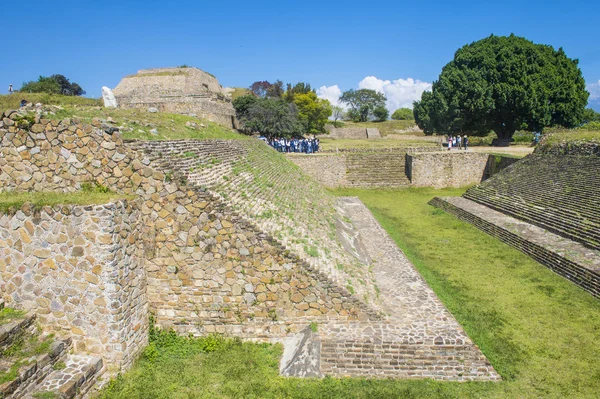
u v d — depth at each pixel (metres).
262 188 14.69
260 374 8.88
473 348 9.38
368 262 14.57
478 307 11.74
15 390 7.12
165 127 14.94
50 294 8.66
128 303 9.05
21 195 9.42
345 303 10.12
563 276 13.59
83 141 9.79
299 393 8.34
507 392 8.33
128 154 9.72
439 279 13.86
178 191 9.77
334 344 9.45
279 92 70.50
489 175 32.91
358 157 36.81
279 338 9.99
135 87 40.50
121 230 8.77
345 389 8.45
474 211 22.17
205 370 8.96
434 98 43.66
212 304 10.05
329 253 12.31
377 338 9.57
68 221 8.35
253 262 9.94
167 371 8.90
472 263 15.34
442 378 8.77
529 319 11.00
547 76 38.91
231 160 15.39
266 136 43.25
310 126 61.19
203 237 9.89
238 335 10.02
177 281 10.01
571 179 20.44
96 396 8.11
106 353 8.62
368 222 20.42
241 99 44.50
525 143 44.09
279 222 12.02
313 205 17.73
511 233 17.45
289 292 10.02
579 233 15.66
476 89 39.69
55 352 8.23
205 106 28.53
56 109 12.91
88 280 8.46
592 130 28.23
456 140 40.22
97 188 9.87
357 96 93.94
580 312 11.27
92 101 22.98
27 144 9.94
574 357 9.32
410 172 33.47
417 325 10.12
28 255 8.62
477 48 42.50
